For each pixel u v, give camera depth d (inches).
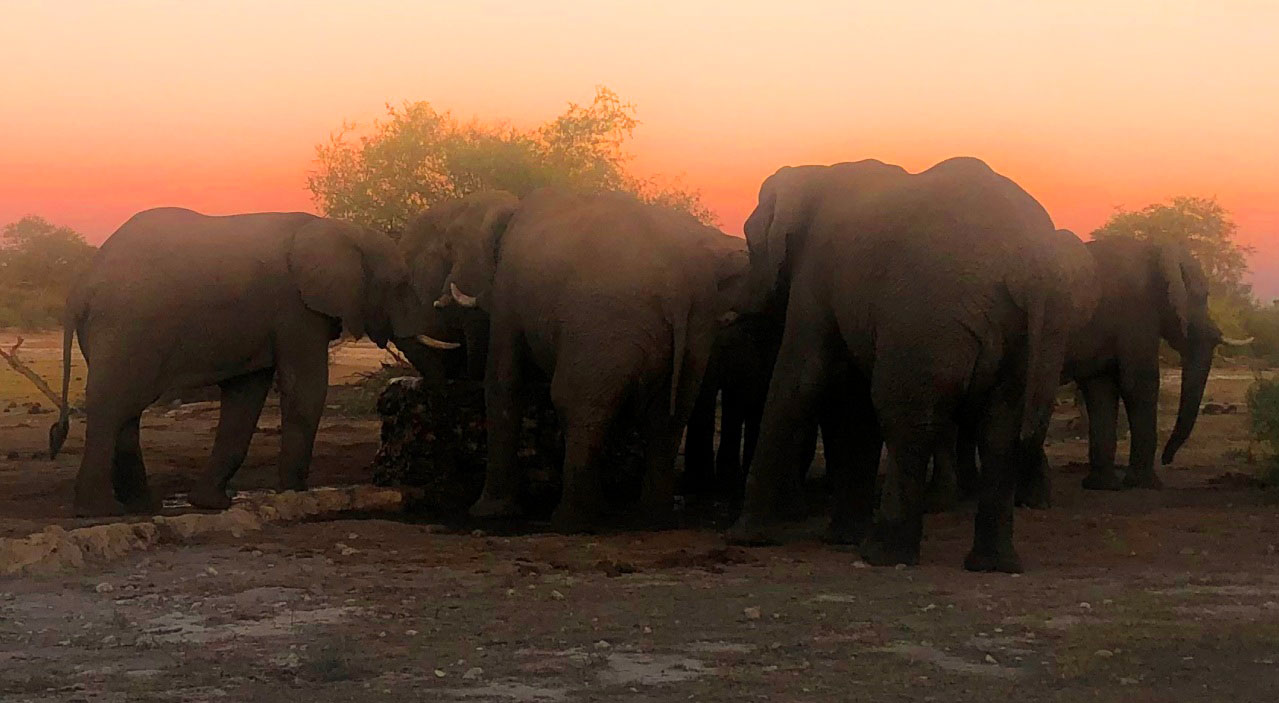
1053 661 279.7
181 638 301.9
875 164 447.8
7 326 2133.4
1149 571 389.1
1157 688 258.1
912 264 378.6
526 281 503.8
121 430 518.3
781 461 453.1
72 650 291.0
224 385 555.8
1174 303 627.5
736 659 281.7
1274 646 289.1
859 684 263.1
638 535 471.8
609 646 293.0
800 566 399.2
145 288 515.2
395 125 1163.9
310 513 525.0
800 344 438.6
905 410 382.9
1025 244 369.4
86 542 403.5
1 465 686.5
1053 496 594.2
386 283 580.1
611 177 1221.1
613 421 482.9
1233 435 900.0
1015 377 374.9
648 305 477.7
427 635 303.9
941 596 348.2
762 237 475.8
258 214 568.1
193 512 530.6
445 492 582.6
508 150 1144.8
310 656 280.5
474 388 593.3
